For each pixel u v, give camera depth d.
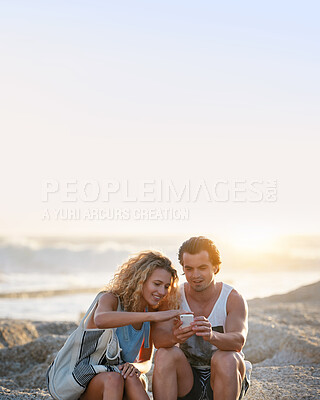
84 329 3.63
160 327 3.72
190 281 3.73
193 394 3.73
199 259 3.67
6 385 5.16
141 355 3.81
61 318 11.39
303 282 18.52
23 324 7.60
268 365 5.70
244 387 3.74
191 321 3.53
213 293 3.81
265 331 6.50
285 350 5.98
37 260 26.72
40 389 5.00
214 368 3.52
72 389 3.51
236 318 3.72
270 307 9.00
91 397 3.50
